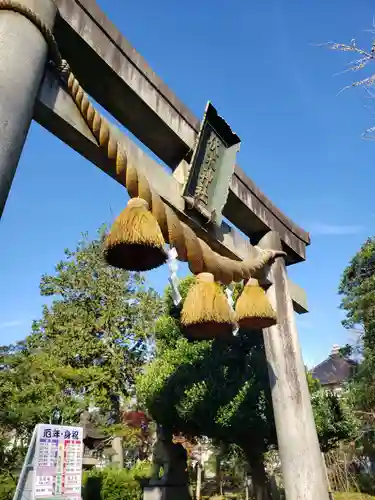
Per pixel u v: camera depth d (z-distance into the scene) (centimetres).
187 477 1188
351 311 1902
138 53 367
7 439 1078
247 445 959
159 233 244
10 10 255
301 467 437
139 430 1955
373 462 1848
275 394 481
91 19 324
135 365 2088
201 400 882
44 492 536
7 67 233
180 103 411
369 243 1952
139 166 344
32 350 1501
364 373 1716
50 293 2202
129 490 1323
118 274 2239
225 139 441
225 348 945
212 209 414
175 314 1092
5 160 215
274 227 567
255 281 399
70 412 1245
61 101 283
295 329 519
